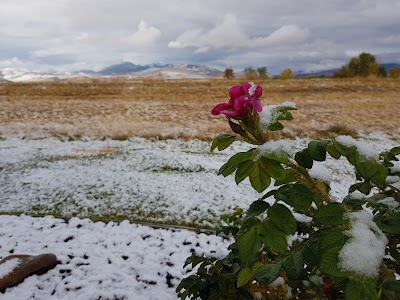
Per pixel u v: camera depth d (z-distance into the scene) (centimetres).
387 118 1366
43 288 351
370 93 1950
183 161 881
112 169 812
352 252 77
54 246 439
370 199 119
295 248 121
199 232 486
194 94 2009
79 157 924
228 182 722
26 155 941
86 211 571
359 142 101
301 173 106
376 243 80
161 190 668
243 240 90
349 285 74
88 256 416
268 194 100
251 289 145
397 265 126
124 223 509
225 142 108
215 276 157
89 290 345
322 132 1178
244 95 97
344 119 1348
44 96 1953
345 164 853
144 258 410
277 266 103
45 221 516
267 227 89
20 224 506
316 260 97
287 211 89
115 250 429
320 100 1747
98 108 1612
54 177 750
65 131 1214
